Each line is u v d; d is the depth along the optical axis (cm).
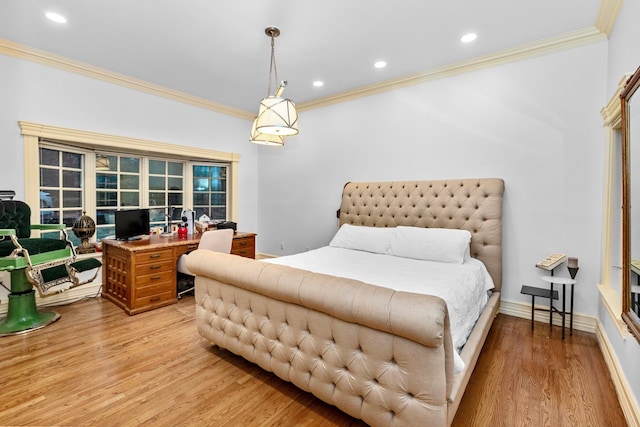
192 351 234
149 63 327
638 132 162
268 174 519
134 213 364
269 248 522
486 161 317
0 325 265
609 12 228
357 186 399
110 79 354
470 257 307
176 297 342
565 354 230
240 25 254
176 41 280
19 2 223
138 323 284
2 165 289
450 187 330
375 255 315
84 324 280
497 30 261
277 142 280
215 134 469
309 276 168
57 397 178
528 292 275
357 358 150
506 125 305
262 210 530
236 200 503
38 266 252
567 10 232
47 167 335
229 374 205
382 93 386
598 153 264
